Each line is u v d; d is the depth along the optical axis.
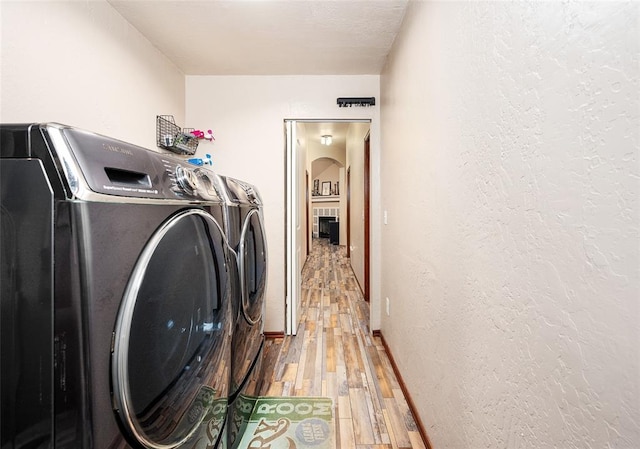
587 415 0.54
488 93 0.86
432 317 1.35
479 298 0.93
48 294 0.54
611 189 0.49
